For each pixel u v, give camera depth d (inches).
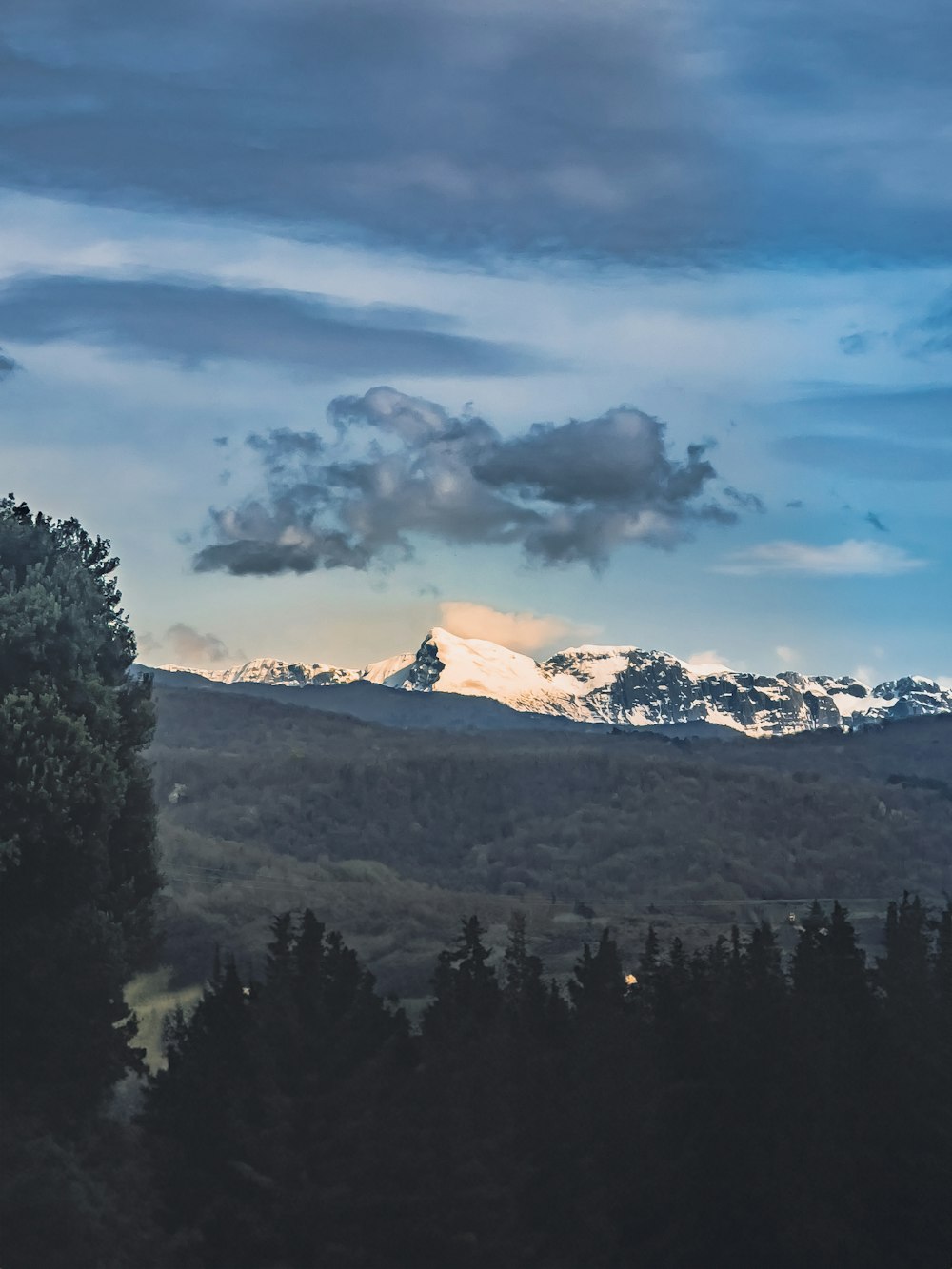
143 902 3772.1
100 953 3238.2
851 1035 3179.1
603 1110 2903.5
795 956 3550.7
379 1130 2630.4
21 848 3203.7
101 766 3366.1
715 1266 2876.5
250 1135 2659.9
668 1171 2886.3
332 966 3166.8
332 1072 2719.0
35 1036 3100.4
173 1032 3339.1
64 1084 3088.1
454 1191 2613.2
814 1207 2834.6
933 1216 2950.3
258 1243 2610.7
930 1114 3024.1
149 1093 3115.2
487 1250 2623.0
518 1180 2699.3
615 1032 3075.8
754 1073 2940.5
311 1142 2628.0
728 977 3476.9
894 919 4153.5
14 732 3230.8
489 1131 2716.5
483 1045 2901.1
